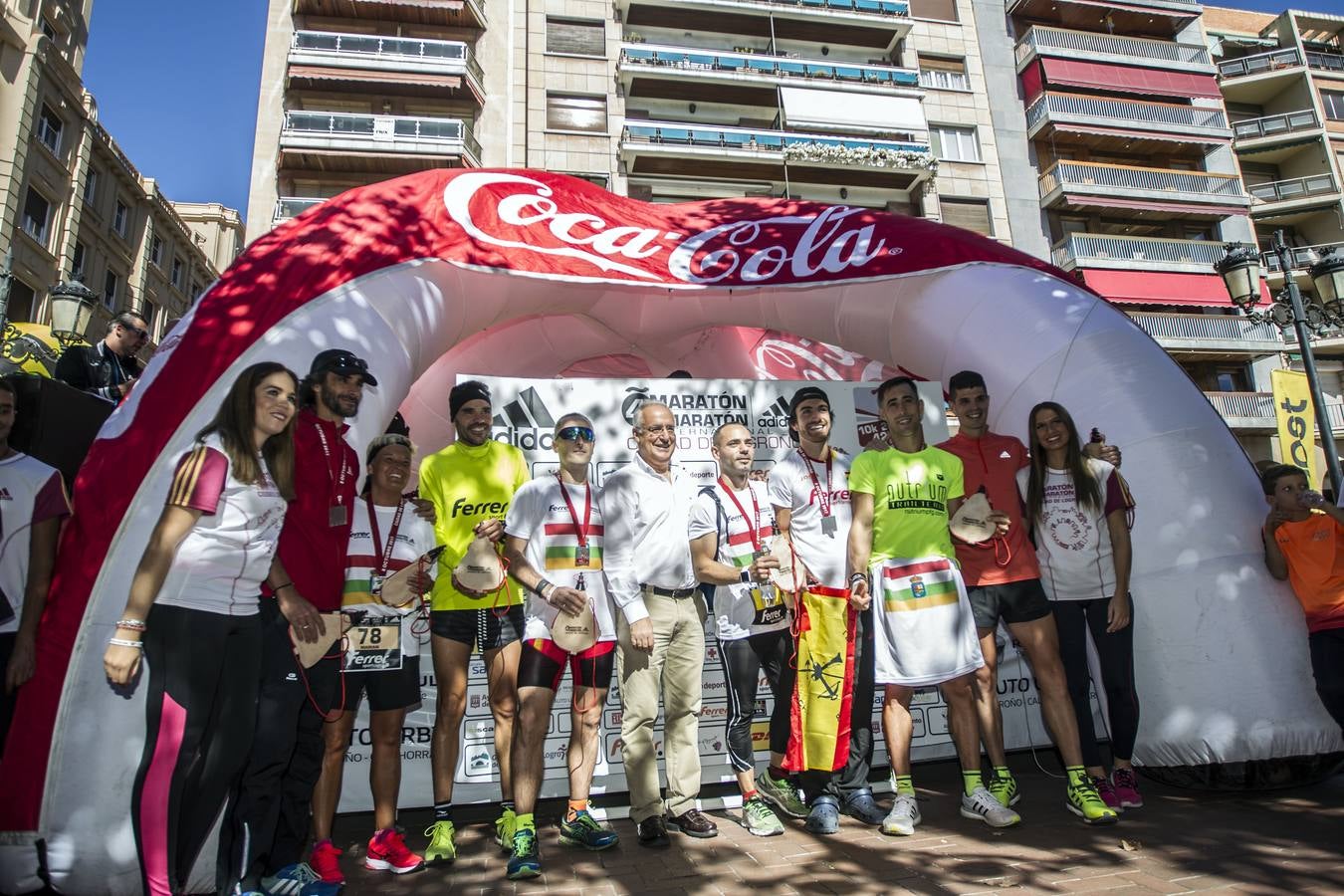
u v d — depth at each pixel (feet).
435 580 11.42
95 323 69.26
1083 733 11.93
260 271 12.57
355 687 10.03
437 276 14.43
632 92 70.85
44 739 8.79
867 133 73.82
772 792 12.50
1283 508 12.35
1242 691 12.20
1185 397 14.08
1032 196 74.59
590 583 10.93
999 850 9.98
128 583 9.31
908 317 17.01
